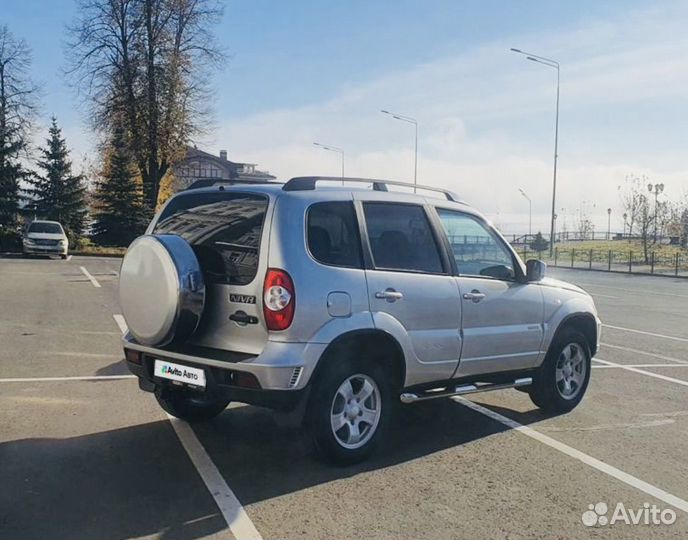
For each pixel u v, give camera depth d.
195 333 4.77
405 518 4.02
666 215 44.50
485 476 4.74
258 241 4.59
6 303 13.78
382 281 4.94
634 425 6.13
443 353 5.30
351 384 4.84
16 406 6.18
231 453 5.06
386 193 5.31
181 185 46.72
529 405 6.79
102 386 7.02
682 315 15.60
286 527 3.86
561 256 47.06
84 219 45.09
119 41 37.59
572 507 4.26
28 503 4.09
